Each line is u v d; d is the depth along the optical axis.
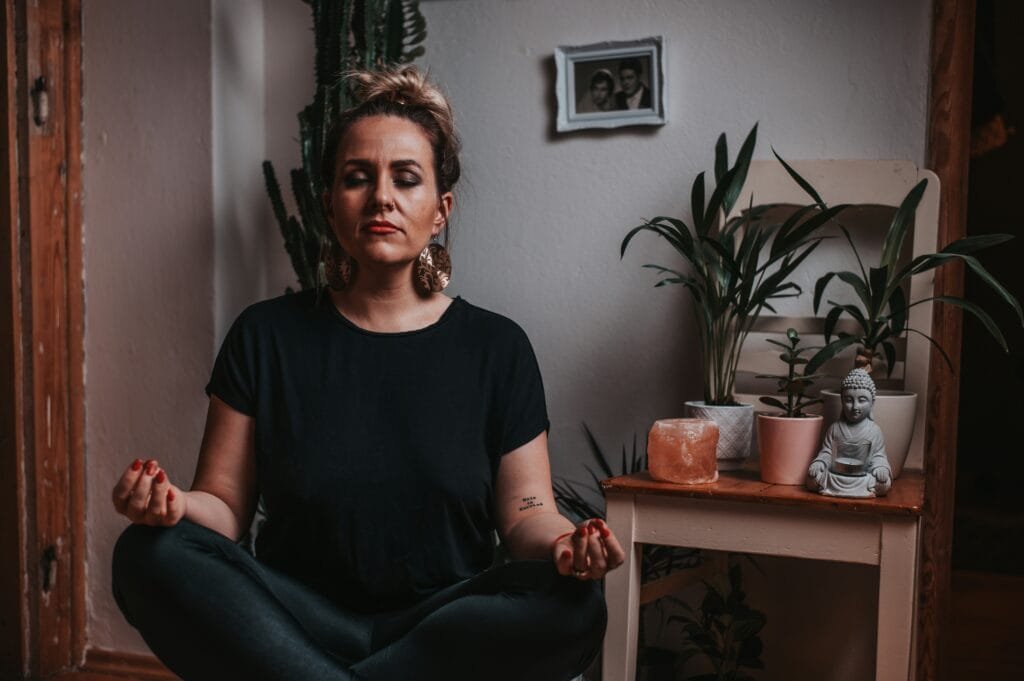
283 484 1.49
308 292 1.63
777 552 1.66
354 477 1.47
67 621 2.43
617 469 2.21
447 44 2.31
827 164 1.99
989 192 4.69
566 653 1.32
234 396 1.54
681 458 1.73
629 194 2.19
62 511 2.41
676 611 2.19
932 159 1.97
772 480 1.74
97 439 2.44
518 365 1.59
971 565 3.76
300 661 1.26
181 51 2.30
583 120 2.19
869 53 2.01
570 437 2.25
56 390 2.38
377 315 1.59
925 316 1.92
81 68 2.40
